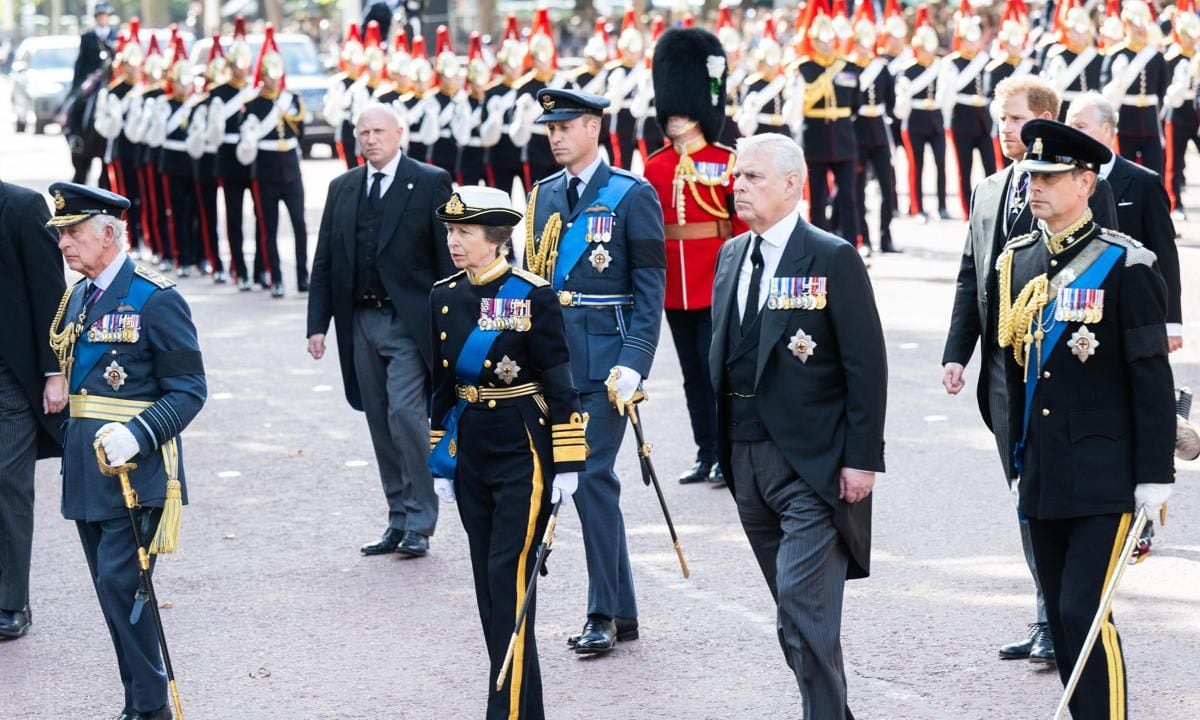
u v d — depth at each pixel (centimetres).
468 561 2984
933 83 7119
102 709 2352
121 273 2242
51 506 3481
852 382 1966
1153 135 6619
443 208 2117
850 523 1991
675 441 3778
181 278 6588
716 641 2511
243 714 2291
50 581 2956
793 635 1992
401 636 2594
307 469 3650
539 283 2120
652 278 2517
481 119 6544
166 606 2770
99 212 2220
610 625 2489
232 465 3700
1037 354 1981
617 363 2525
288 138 5934
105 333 2216
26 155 11175
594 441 2503
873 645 2448
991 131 6956
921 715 2186
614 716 2239
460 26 19188
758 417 2020
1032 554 2334
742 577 2809
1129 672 2298
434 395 2178
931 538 2953
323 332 3061
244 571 2952
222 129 6041
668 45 3247
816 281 1983
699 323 3334
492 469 2120
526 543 2097
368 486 3512
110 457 2116
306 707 2311
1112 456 1941
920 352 4497
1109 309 1938
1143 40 6569
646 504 3288
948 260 6081
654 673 2394
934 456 3503
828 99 6056
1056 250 1981
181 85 6456
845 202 6122
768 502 2041
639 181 2567
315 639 2591
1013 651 2373
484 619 2138
